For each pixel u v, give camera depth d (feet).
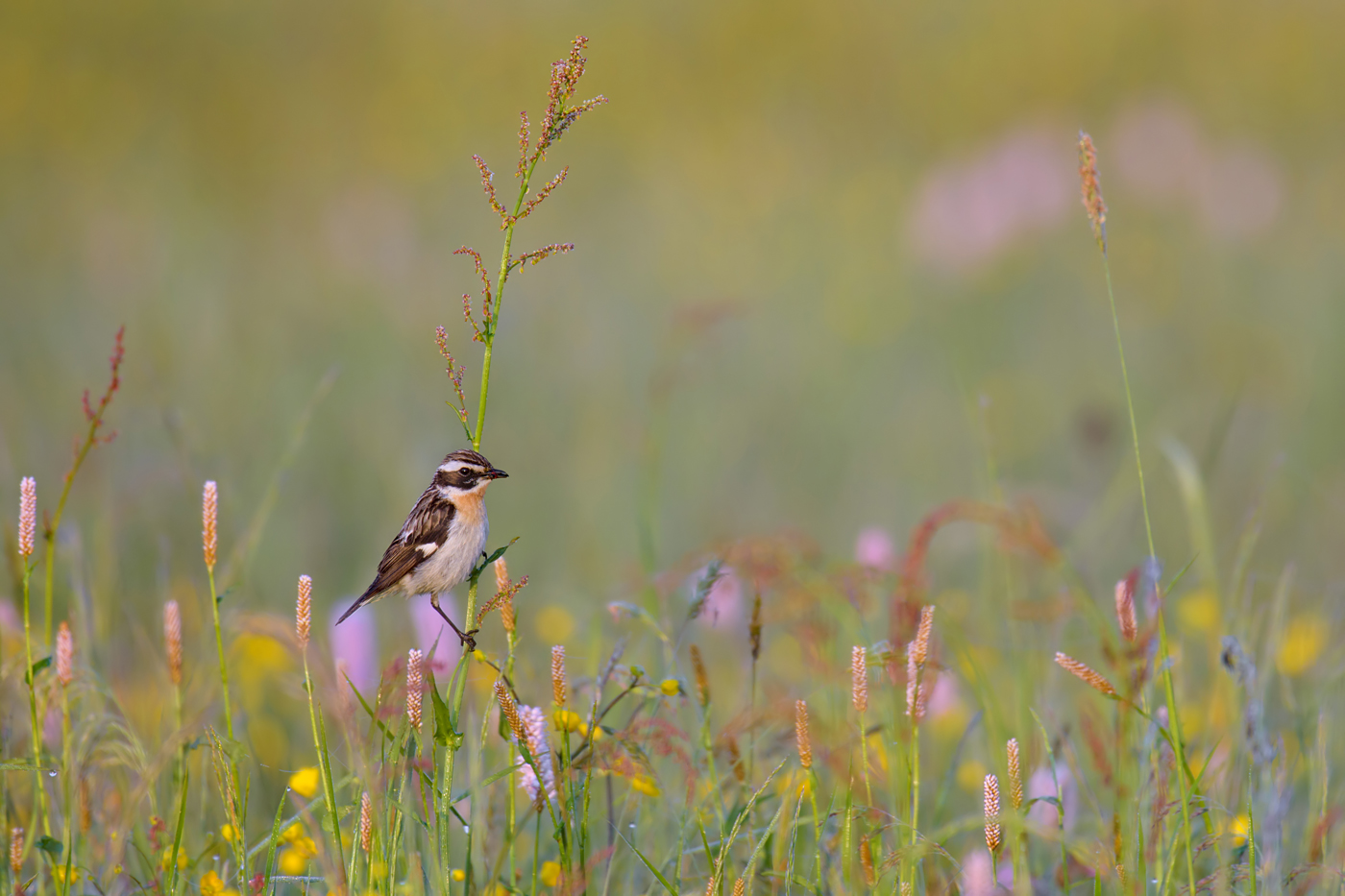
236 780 18.31
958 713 28.84
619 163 81.97
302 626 16.74
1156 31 86.89
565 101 15.97
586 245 70.44
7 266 64.08
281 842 16.99
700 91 86.38
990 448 29.58
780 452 49.52
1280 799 18.79
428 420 48.57
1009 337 61.87
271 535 37.91
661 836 20.92
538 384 52.54
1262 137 79.77
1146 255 67.21
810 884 17.37
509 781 17.58
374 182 78.89
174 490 38.40
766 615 23.72
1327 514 43.14
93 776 21.11
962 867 18.88
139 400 47.03
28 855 20.58
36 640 24.94
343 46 88.02
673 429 48.34
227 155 81.00
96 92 83.66
